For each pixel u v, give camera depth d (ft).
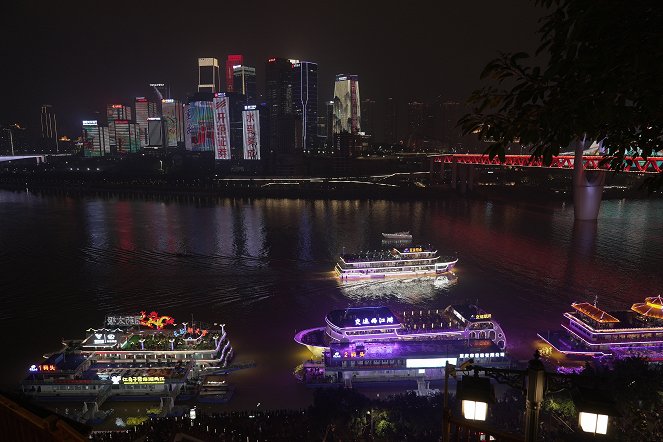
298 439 213.87
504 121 36.19
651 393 189.16
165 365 321.73
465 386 46.96
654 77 31.12
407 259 562.66
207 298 479.00
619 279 526.57
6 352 355.97
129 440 220.02
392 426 215.10
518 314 428.56
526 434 45.01
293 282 533.55
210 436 216.13
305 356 348.38
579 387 44.04
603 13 30.45
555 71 33.14
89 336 352.49
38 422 36.29
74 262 612.70
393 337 347.97
